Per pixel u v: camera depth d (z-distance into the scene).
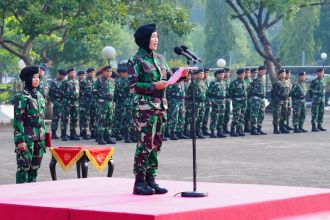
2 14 38.72
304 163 22.53
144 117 12.17
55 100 31.66
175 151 26.33
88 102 31.86
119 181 14.39
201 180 18.56
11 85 55.81
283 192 12.60
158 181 14.40
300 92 36.06
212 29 85.56
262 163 22.52
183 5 59.72
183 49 11.77
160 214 10.20
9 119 44.00
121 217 10.39
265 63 50.12
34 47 60.16
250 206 11.33
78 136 32.00
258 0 49.03
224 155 24.92
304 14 80.38
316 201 12.54
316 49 95.00
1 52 61.78
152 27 12.19
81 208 10.78
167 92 31.62
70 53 65.31
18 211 11.27
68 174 20.02
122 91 30.11
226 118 34.25
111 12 39.62
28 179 15.08
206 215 10.73
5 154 25.50
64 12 39.06
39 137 14.95
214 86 33.09
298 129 36.44
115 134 31.17
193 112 12.05
